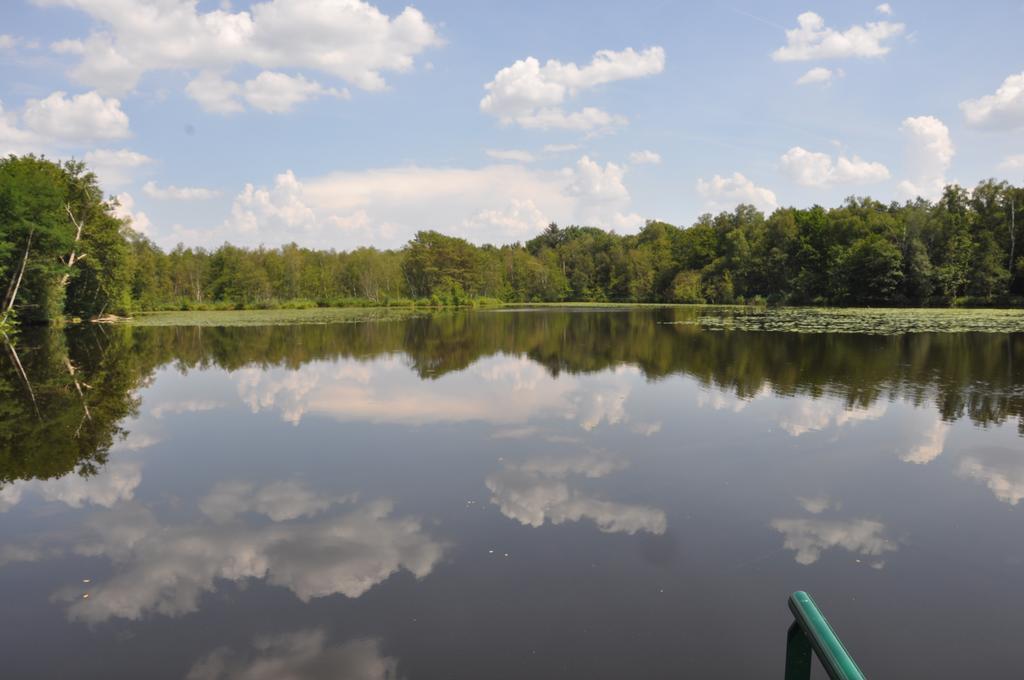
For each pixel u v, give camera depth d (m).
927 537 5.54
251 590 4.74
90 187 40.22
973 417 9.86
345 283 80.19
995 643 3.99
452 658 3.86
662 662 3.80
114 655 3.95
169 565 5.19
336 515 6.21
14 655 3.97
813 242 63.38
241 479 7.40
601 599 4.53
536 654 3.89
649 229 97.31
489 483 7.08
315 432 9.58
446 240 74.06
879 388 12.30
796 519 5.95
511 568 5.02
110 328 33.69
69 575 5.04
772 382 13.13
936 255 48.84
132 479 7.47
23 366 17.72
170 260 75.69
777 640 4.02
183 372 16.02
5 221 31.42
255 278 72.06
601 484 7.00
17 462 8.21
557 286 91.00
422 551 5.36
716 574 4.89
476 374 14.98
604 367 15.78
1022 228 46.31
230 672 3.75
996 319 31.20
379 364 17.00
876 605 4.44
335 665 3.80
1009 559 5.12
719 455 8.02
